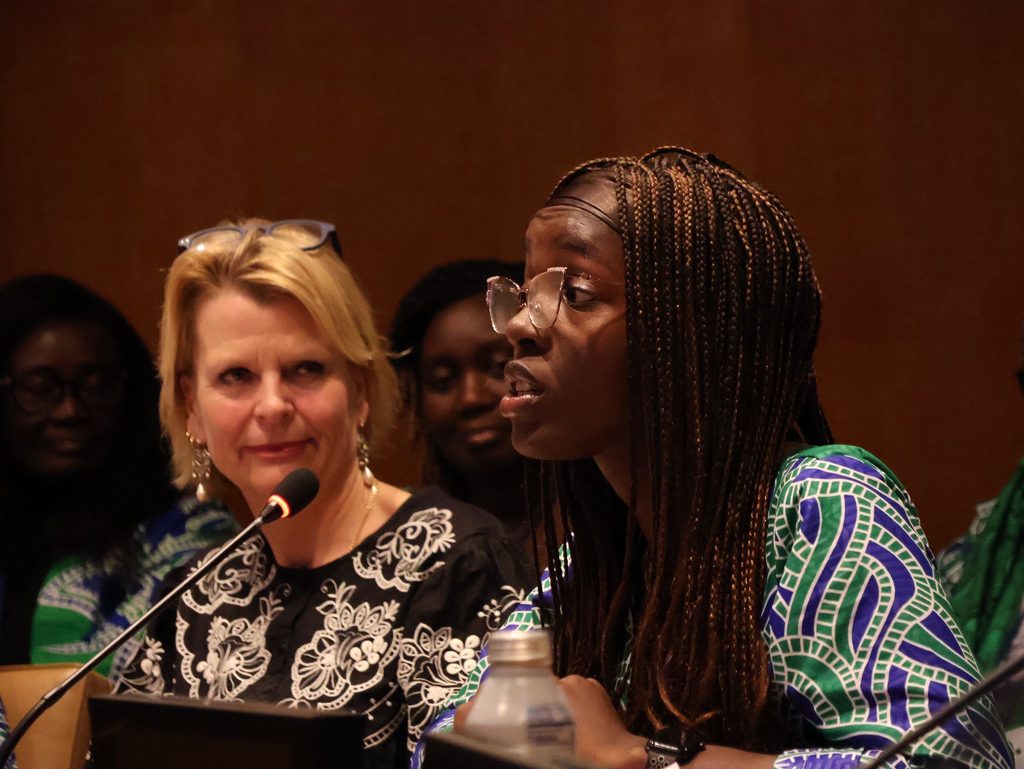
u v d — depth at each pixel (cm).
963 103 1212
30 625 981
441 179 1407
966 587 847
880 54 1241
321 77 1429
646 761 457
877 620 446
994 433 1205
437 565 700
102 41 1450
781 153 1278
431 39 1409
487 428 994
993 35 1202
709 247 503
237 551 744
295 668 695
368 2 1423
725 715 475
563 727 388
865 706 439
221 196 1438
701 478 496
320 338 719
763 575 479
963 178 1212
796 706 457
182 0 1443
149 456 1042
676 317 500
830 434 540
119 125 1449
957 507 1216
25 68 1457
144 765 428
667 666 490
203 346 725
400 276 1412
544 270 518
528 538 942
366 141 1421
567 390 506
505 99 1390
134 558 1002
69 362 1034
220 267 725
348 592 707
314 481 588
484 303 1013
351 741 410
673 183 512
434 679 673
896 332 1238
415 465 1300
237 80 1440
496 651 395
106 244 1448
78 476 1023
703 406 500
